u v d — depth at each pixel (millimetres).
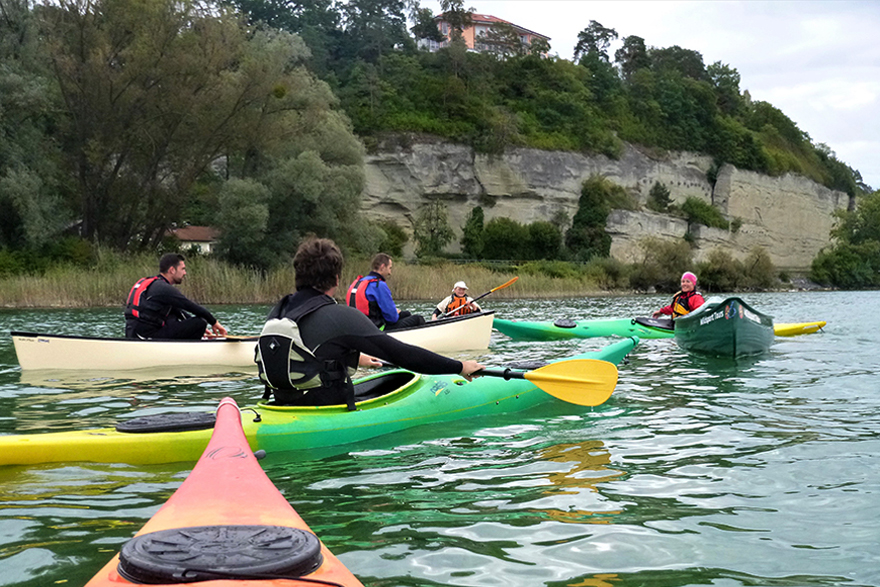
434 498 2910
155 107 25797
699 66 74750
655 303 23703
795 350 8688
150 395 5461
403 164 43844
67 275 19188
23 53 26172
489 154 46406
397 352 3541
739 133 59812
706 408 4895
